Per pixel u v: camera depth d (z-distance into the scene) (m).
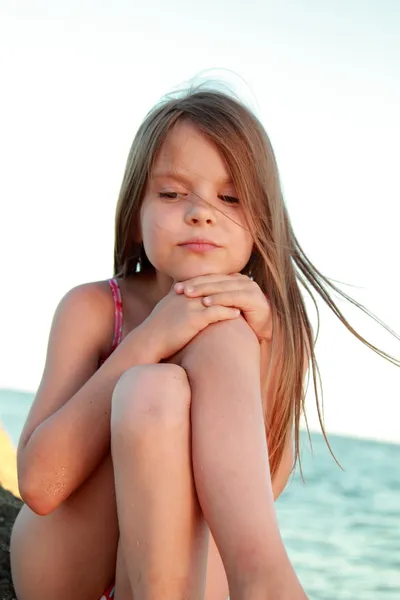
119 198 2.13
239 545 1.38
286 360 1.98
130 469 1.45
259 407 1.56
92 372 1.97
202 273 1.88
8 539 2.18
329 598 4.66
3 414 19.50
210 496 1.44
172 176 1.92
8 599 1.95
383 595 4.72
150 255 1.96
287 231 2.14
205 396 1.55
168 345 1.73
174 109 1.97
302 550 6.18
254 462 1.47
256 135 2.00
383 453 14.84
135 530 1.45
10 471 2.68
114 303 2.07
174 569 1.44
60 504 1.75
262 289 2.10
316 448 14.94
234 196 1.94
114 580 1.75
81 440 1.70
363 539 6.68
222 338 1.67
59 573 1.74
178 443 1.46
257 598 1.32
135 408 1.45
